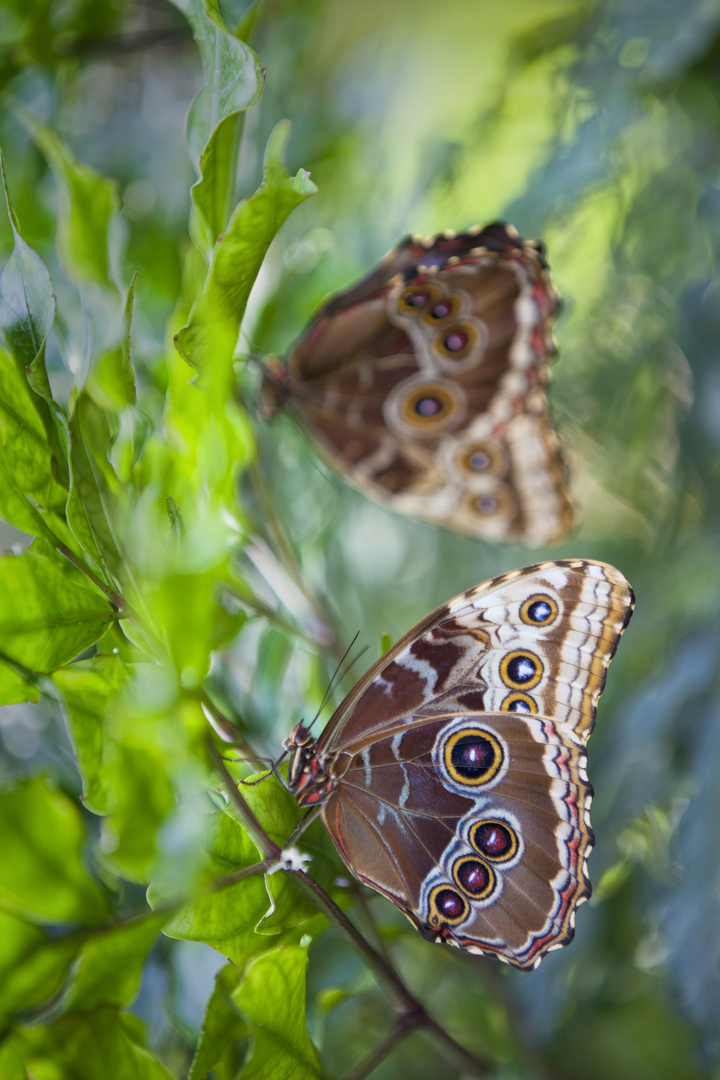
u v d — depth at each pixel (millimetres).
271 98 731
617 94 726
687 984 646
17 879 521
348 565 743
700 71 715
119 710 519
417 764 581
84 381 560
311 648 618
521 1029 649
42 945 521
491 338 672
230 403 590
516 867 579
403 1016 571
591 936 671
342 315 671
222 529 527
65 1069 522
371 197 769
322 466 705
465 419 691
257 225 537
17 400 547
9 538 669
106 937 524
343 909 569
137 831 519
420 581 789
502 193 784
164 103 731
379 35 753
